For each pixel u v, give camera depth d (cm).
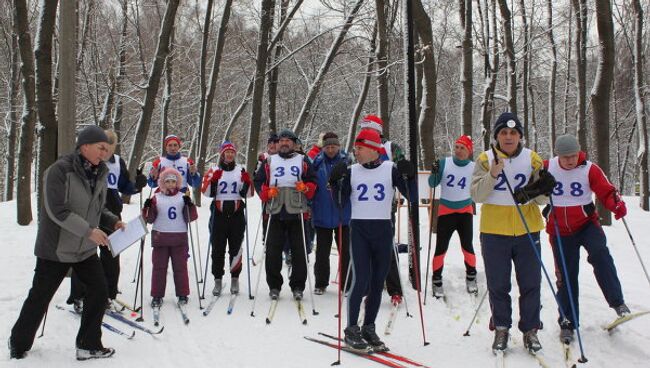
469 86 952
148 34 2030
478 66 2008
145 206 527
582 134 1403
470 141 566
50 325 461
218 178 578
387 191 412
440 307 527
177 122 2195
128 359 398
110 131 543
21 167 1001
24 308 384
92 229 370
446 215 562
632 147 2962
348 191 423
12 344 383
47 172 376
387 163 423
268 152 711
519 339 435
